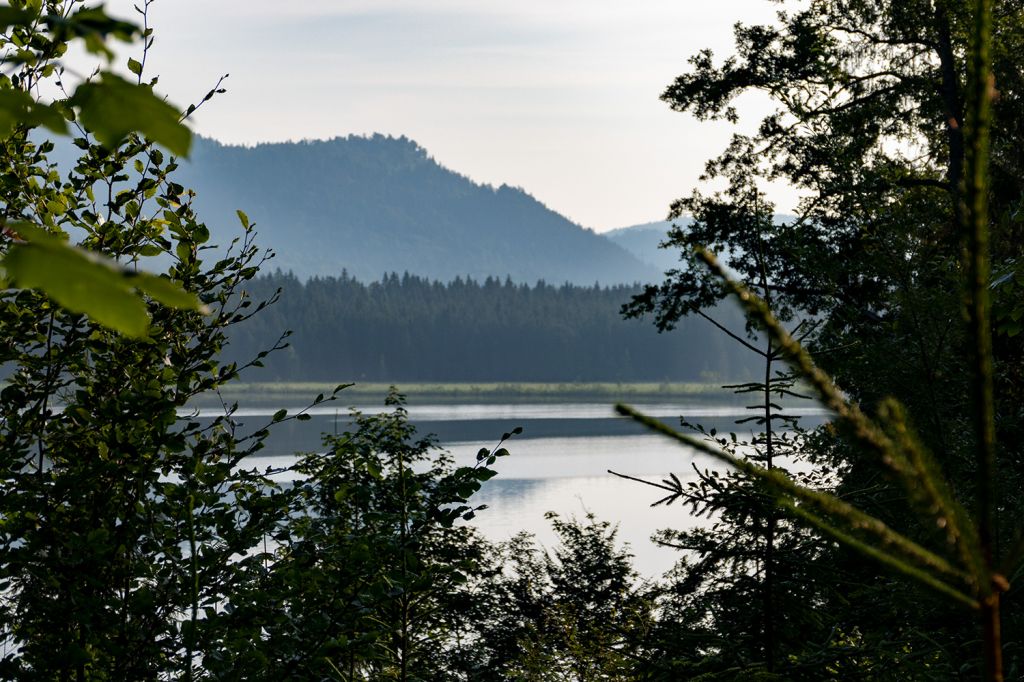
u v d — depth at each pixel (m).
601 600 20.58
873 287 9.16
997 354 8.40
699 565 5.98
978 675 5.64
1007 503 6.63
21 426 5.88
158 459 6.08
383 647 6.00
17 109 1.12
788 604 5.66
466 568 6.38
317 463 6.45
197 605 5.40
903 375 7.30
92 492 5.93
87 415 5.89
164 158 6.22
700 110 24.03
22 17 1.14
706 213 22.72
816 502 1.38
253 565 5.88
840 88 22.80
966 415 7.61
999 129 14.75
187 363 6.34
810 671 5.56
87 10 1.12
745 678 5.47
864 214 11.55
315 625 5.44
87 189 6.14
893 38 22.48
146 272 1.00
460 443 117.62
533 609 19.50
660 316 22.72
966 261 1.24
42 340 6.10
